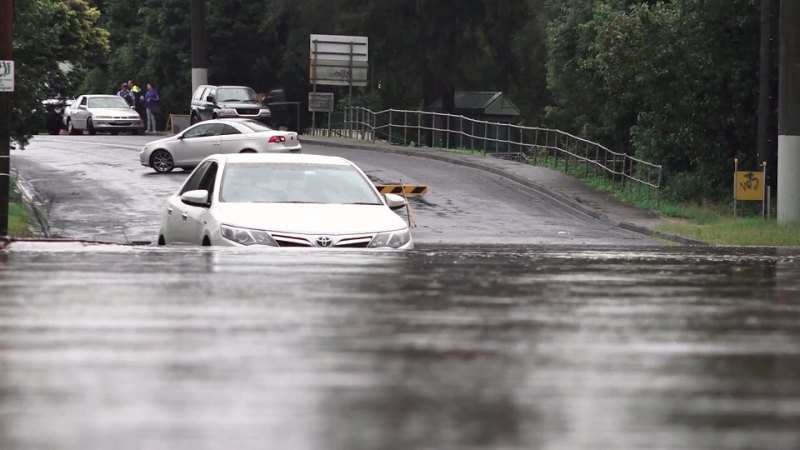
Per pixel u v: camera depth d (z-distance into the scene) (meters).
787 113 78.69
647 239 81.38
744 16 96.44
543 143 151.12
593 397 7.32
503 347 9.42
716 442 6.06
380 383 7.73
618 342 9.78
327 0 186.50
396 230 39.72
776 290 14.59
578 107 129.25
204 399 7.09
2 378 7.75
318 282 15.09
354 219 39.88
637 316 11.65
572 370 8.34
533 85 180.75
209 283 14.84
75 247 23.30
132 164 127.56
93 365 8.30
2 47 65.81
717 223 85.81
